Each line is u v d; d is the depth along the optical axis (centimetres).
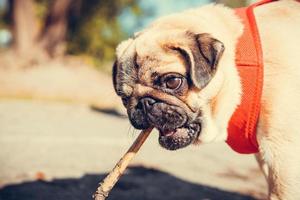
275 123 61
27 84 322
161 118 63
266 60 62
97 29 470
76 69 392
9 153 134
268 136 62
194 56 60
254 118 63
